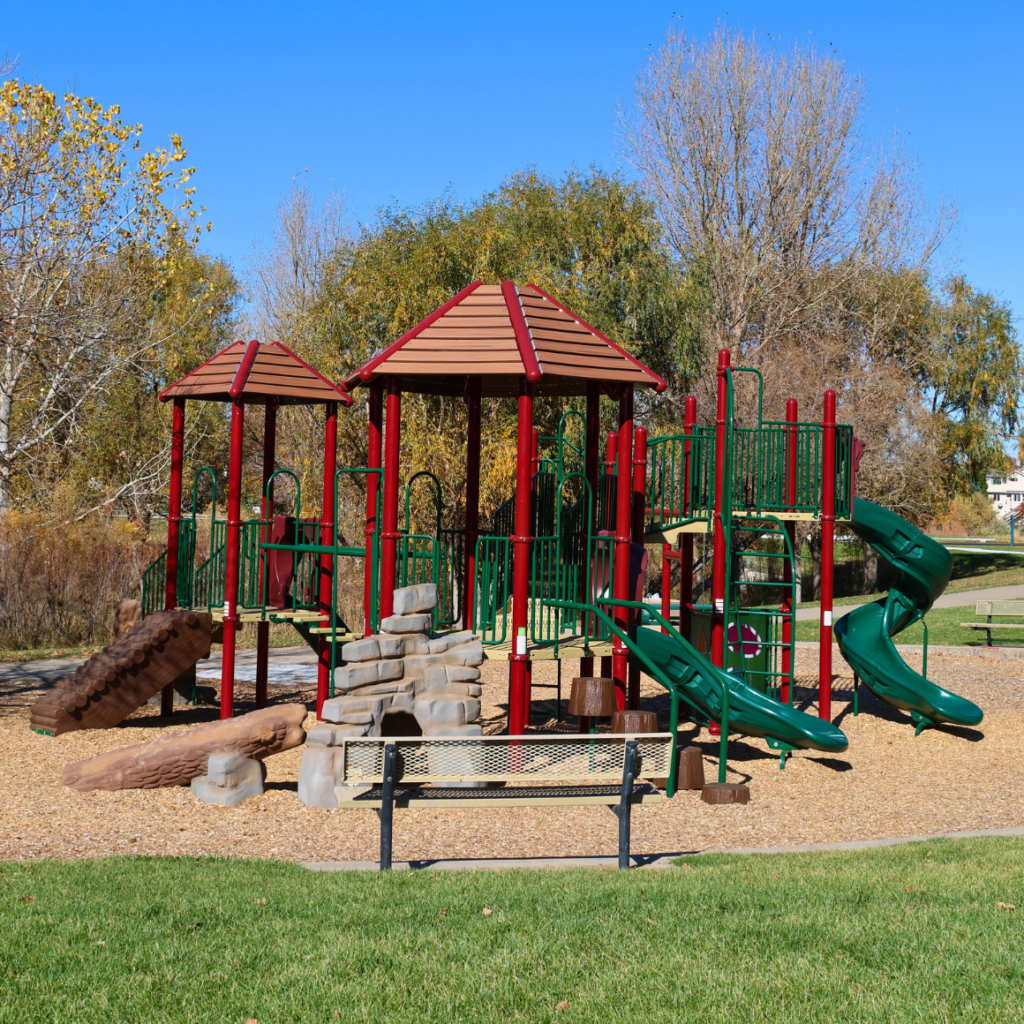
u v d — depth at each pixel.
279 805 8.02
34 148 15.10
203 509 32.00
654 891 5.37
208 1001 3.87
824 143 31.20
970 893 5.32
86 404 19.58
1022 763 10.68
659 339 27.23
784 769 10.09
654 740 6.90
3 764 9.29
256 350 12.13
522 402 9.21
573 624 10.54
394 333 22.81
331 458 12.61
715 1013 3.76
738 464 12.02
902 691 12.25
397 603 8.61
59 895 5.27
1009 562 43.28
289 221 34.53
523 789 6.65
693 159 31.36
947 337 37.91
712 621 11.25
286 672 16.73
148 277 17.45
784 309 31.03
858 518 12.71
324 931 4.66
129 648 11.25
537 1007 3.84
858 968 4.22
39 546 20.08
